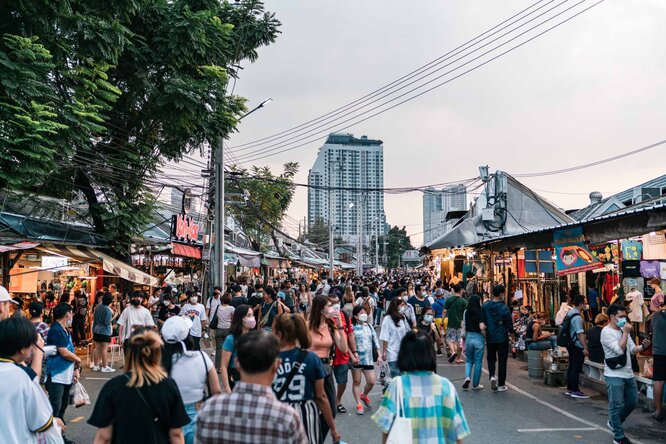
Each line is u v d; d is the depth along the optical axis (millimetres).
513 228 20844
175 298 17172
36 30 10641
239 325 6035
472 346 9922
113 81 14805
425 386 3510
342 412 8148
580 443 6727
